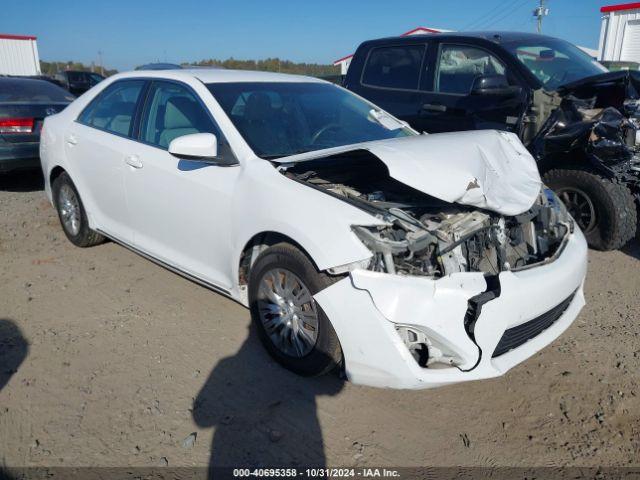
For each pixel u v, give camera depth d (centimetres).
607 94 529
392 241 267
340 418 287
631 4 1828
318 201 289
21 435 271
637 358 340
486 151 311
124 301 412
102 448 264
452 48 617
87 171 458
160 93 409
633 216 498
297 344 306
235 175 337
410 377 260
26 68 2908
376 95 677
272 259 306
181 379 317
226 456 260
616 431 278
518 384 317
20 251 513
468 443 271
